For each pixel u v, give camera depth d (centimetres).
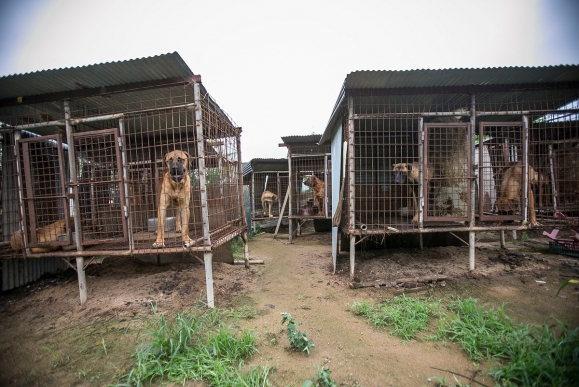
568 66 366
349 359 251
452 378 220
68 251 402
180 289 409
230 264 594
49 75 345
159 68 339
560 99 471
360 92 430
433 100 483
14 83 362
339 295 412
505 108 521
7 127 395
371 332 300
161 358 251
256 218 1143
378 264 512
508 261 490
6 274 446
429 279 419
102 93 381
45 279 490
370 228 470
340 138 527
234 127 557
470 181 441
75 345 289
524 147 440
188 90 390
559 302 339
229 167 530
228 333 276
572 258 509
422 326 296
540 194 483
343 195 534
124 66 331
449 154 521
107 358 264
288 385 217
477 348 253
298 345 260
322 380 216
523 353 224
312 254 720
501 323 279
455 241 607
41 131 521
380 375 227
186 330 268
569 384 190
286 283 482
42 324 340
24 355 276
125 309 363
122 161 374
